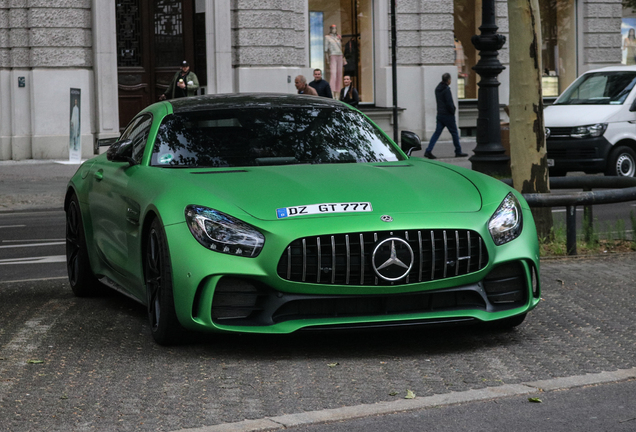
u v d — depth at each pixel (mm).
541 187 9078
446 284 5160
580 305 6543
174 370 4922
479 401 4348
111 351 5367
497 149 14547
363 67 26031
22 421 4066
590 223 9320
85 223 7016
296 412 4168
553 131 16141
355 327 5074
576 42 29062
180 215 5230
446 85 21703
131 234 5914
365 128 6566
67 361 5133
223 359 5156
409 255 5074
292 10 24125
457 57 26906
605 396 4402
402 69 25625
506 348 5383
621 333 5707
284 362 5086
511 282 5469
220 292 5098
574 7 28938
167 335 5355
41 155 21734
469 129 27250
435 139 21812
